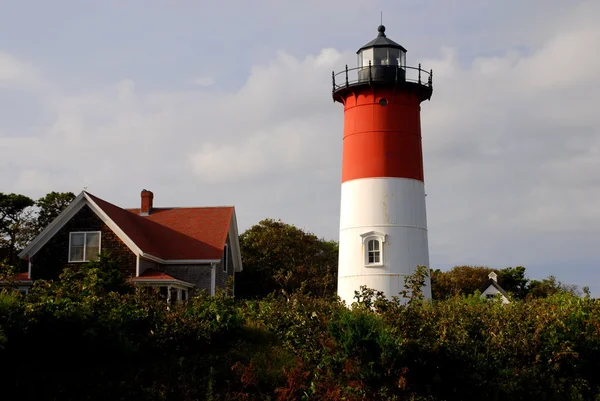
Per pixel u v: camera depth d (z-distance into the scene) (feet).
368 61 124.77
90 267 115.96
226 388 67.51
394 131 120.88
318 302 76.38
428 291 120.16
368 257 118.11
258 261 189.26
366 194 119.65
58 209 203.92
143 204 159.02
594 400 72.59
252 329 82.38
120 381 66.80
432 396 62.13
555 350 72.54
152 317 76.79
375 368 61.36
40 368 64.85
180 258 138.92
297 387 62.85
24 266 191.72
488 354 69.36
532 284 247.50
